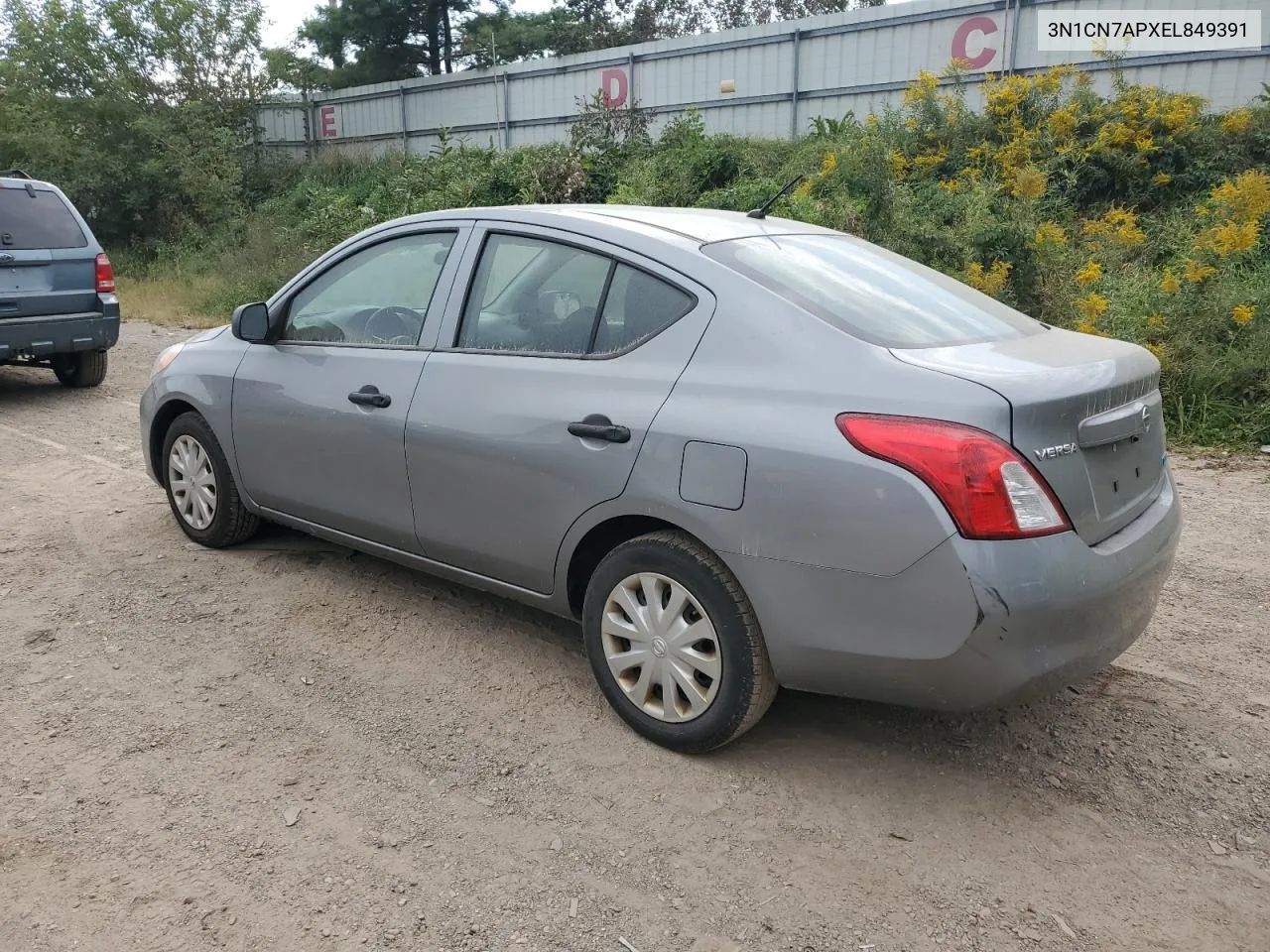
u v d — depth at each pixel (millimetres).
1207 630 4031
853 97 17203
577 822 2748
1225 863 2617
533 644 3830
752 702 2850
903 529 2473
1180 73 13773
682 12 35000
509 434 3258
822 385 2670
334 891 2469
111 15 22266
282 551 4730
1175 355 7602
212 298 15156
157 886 2475
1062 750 3143
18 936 2301
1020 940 2334
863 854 2635
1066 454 2535
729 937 2330
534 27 35719
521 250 3463
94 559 4609
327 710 3330
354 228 15922
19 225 7965
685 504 2828
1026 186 10086
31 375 9836
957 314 3184
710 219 3533
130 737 3137
